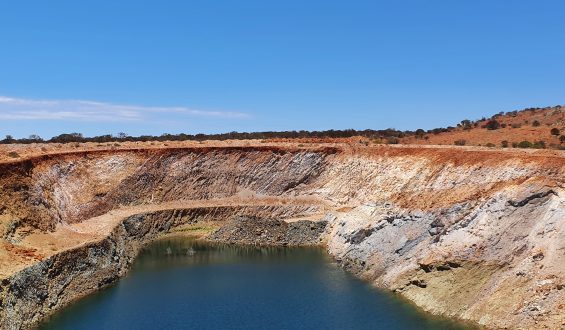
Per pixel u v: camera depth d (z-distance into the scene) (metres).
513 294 44.81
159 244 82.25
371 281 58.81
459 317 46.59
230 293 56.28
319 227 81.12
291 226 82.62
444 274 50.84
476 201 54.91
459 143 88.12
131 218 84.75
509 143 80.06
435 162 73.06
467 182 62.28
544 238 46.69
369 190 84.38
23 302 46.91
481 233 50.81
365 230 66.44
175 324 47.38
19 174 69.56
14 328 43.91
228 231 84.44
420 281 52.16
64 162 86.88
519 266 46.22
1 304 43.50
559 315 41.19
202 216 92.75
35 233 61.31
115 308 51.91
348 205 86.19
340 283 58.72
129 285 60.22
